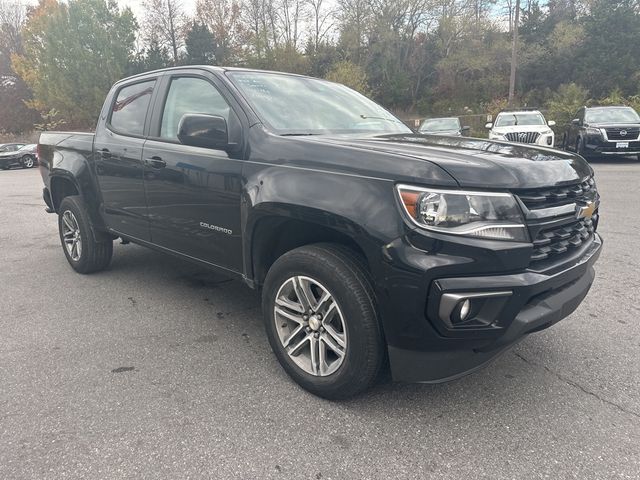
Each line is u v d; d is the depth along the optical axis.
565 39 40.44
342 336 2.61
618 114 15.66
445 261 2.21
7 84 51.66
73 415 2.60
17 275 5.11
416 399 2.74
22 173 23.59
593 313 3.89
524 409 2.64
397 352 2.43
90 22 35.59
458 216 2.23
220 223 3.25
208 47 43.41
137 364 3.15
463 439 2.40
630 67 36.66
